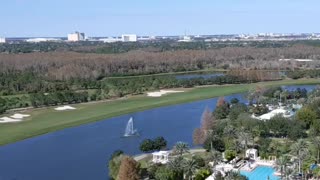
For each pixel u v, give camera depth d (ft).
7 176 640.58
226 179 546.26
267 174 614.75
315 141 644.69
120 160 607.78
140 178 572.51
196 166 590.55
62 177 633.61
